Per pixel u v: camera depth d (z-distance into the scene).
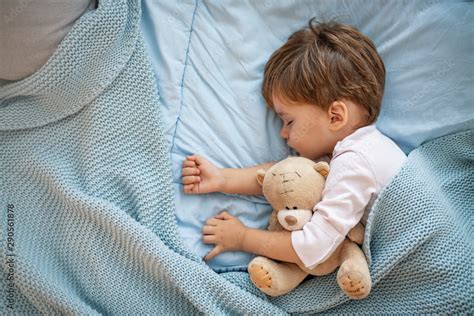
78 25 1.00
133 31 1.06
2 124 1.04
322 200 0.98
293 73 1.03
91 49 1.02
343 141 1.02
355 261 0.94
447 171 1.12
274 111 1.13
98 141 1.05
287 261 1.01
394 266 0.99
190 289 0.99
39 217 1.04
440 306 0.96
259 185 1.09
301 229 0.98
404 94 1.12
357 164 0.97
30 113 1.06
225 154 1.11
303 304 1.03
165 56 1.10
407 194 0.98
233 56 1.12
